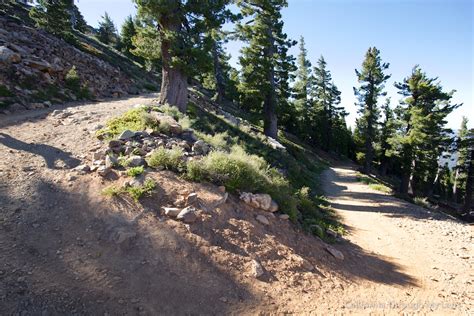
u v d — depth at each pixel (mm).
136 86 28094
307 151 50750
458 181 59469
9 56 15500
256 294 5566
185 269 5613
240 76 33156
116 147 8867
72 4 45938
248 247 6645
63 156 8406
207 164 8469
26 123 11117
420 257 9516
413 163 33250
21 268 4906
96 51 31000
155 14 15758
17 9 35938
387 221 14156
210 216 6996
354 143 76438
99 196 6781
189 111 19547
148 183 7277
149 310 4711
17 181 6934
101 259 5395
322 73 62750
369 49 43562
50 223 5957
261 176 9383
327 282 6562
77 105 15719
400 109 34469
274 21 31938
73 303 4547
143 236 6027
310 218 10719
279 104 33469
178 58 16188
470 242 11430
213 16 16797
